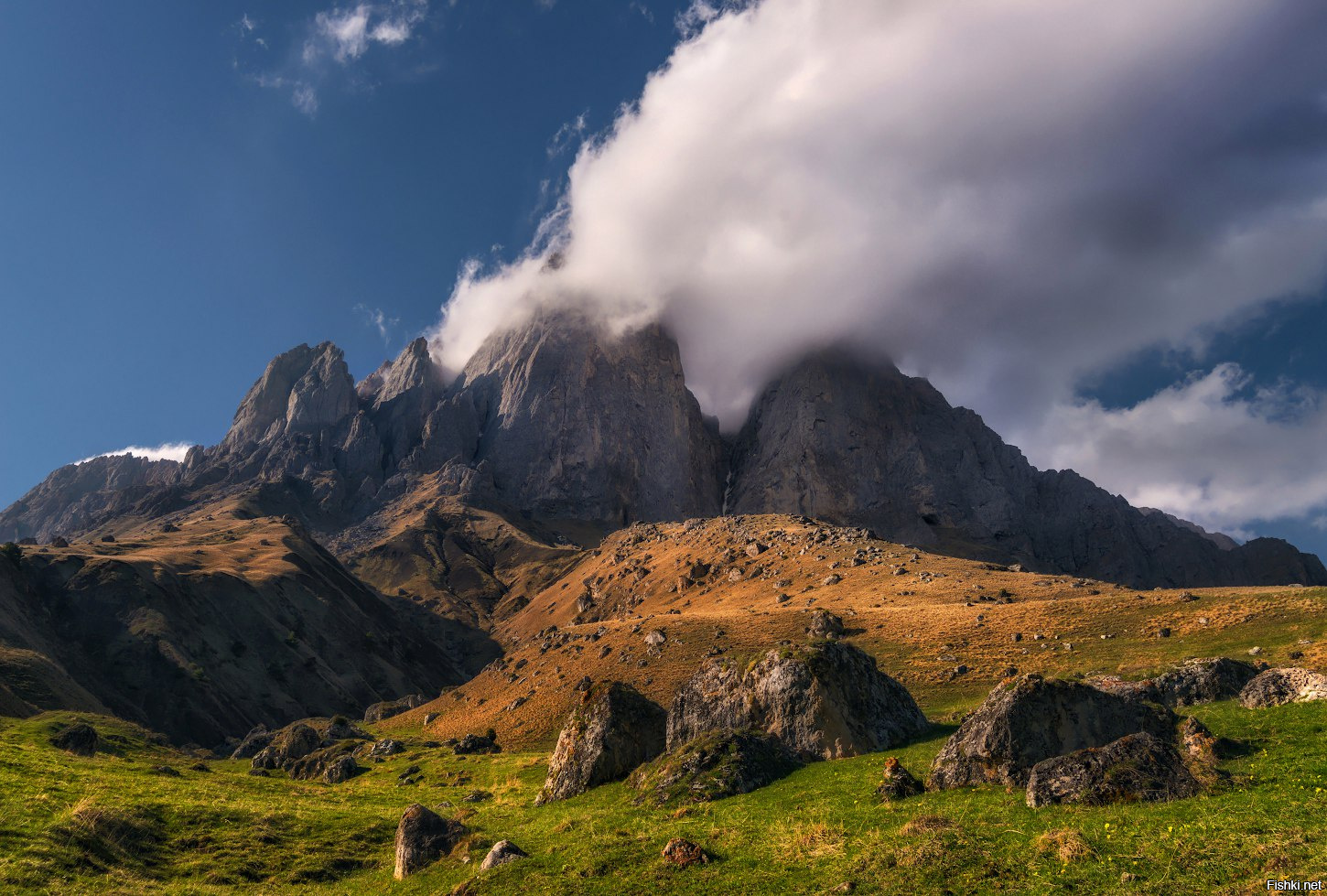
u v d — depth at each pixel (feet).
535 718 404.77
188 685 608.19
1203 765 92.99
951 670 310.45
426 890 118.42
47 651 560.61
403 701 629.92
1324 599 278.87
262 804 188.96
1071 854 77.20
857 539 616.80
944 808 102.12
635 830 116.78
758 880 89.76
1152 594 366.63
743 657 191.31
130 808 158.61
